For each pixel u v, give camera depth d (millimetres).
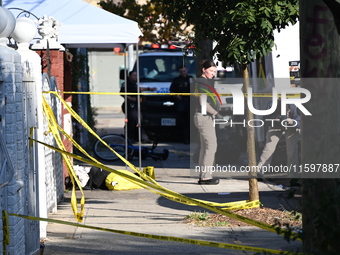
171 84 34250
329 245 7660
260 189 20844
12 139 11195
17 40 14469
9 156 10930
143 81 36469
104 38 22891
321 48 8414
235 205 17453
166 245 14102
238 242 14242
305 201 8500
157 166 27375
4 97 10938
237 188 21625
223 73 32750
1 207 10703
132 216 17297
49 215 17359
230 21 15602
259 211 17000
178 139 37219
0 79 10594
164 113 35375
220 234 15070
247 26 15664
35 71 14602
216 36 16609
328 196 7793
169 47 37062
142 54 37281
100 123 48219
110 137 28734
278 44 24266
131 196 20359
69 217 17141
